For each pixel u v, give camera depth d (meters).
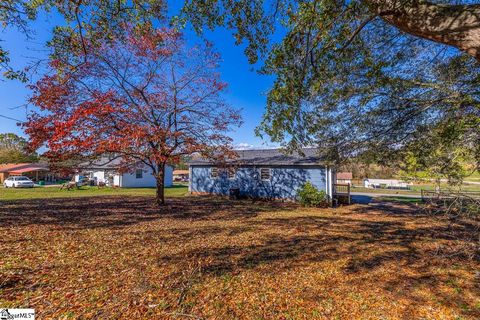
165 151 10.38
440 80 4.61
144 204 12.84
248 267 4.55
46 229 6.95
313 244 6.04
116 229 7.24
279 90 4.32
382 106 5.54
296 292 3.65
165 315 2.99
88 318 2.87
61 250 5.16
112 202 13.43
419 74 4.95
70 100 8.61
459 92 4.18
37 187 25.28
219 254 5.21
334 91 5.54
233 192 16.08
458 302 3.39
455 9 2.15
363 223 8.72
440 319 3.02
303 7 3.39
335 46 3.86
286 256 5.16
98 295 3.38
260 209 11.91
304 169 14.52
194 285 3.78
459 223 8.02
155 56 10.02
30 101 7.99
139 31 5.07
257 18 3.99
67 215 9.25
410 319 3.02
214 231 7.26
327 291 3.70
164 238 6.37
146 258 4.87
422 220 9.23
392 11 2.53
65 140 8.16
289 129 5.16
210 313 3.07
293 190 14.82
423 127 5.05
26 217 8.62
